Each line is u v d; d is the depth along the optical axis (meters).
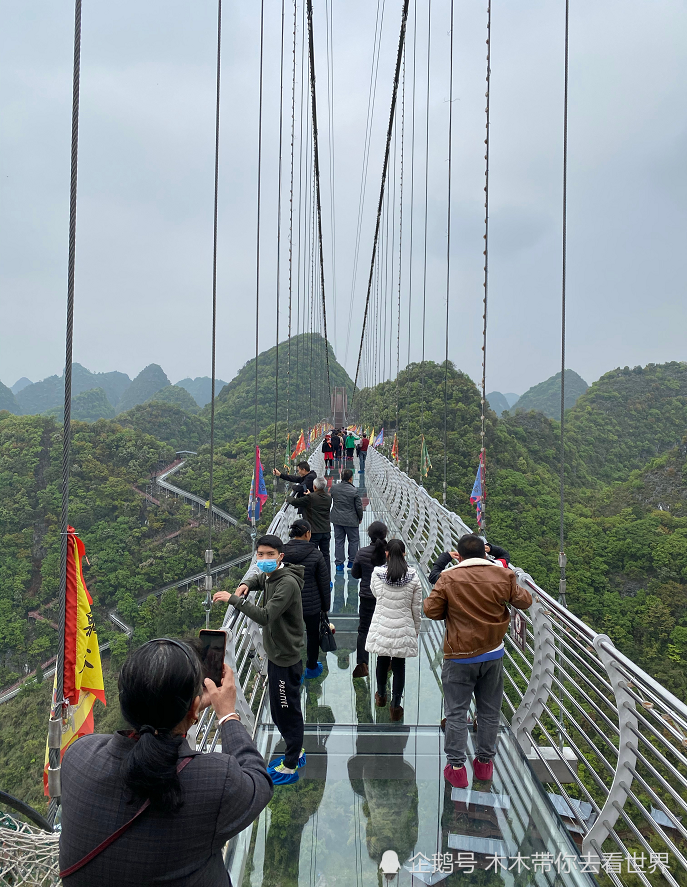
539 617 3.02
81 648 2.36
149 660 1.03
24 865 1.68
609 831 2.21
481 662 2.68
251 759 1.17
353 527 6.35
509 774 2.85
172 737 1.02
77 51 2.49
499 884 2.18
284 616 2.74
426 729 3.35
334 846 2.39
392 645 3.31
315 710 3.59
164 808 0.96
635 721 2.17
